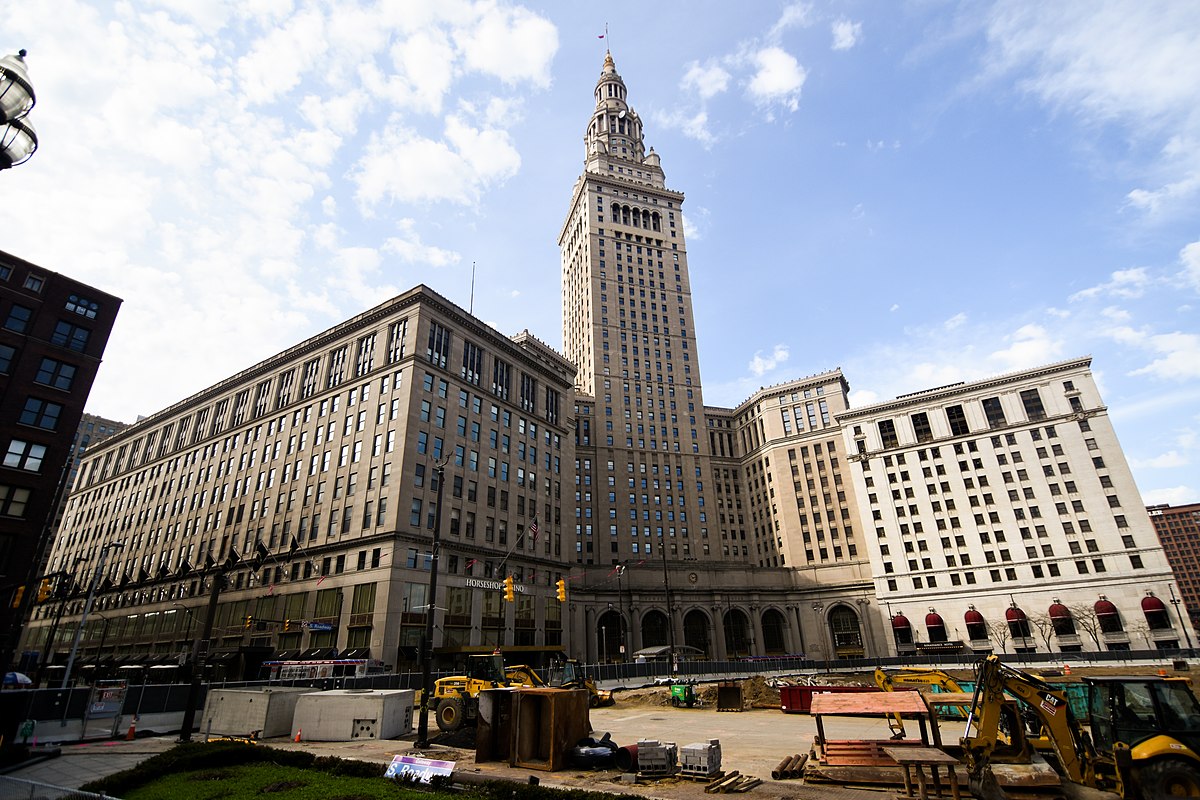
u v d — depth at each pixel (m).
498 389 77.12
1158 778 12.91
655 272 135.25
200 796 14.02
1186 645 77.25
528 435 80.25
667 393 124.81
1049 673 46.53
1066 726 14.59
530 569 73.31
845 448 111.00
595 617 93.12
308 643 57.88
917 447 102.31
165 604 76.25
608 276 130.88
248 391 83.50
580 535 108.44
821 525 110.50
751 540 123.94
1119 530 85.12
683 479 118.75
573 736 18.61
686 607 98.75
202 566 74.88
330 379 73.50
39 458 40.12
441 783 15.05
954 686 28.66
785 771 16.36
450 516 63.62
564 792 13.56
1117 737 13.87
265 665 52.78
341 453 66.19
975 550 93.50
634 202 140.50
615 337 126.00
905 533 99.44
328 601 58.81
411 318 67.81
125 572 86.25
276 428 75.81
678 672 58.84
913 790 14.35
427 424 63.84
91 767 18.20
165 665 56.88
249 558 69.25
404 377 64.25
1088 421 91.06
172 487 87.12
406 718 25.52
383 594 54.56
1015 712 15.84
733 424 135.50
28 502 39.06
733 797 14.27
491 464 72.00
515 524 73.12
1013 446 95.12
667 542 112.69
